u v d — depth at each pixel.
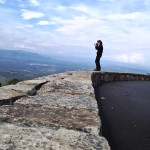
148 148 4.88
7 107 4.43
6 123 3.55
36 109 4.42
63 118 3.94
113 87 13.81
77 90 6.98
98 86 13.72
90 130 3.48
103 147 2.84
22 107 4.51
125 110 7.91
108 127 6.00
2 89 6.48
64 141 2.92
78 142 2.92
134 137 5.43
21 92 6.18
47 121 3.71
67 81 9.11
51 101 5.11
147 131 5.91
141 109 8.27
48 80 9.41
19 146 2.66
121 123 6.41
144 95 11.49
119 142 5.10
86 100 5.48
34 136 3.00
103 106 8.23
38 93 6.83
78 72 14.47
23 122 3.67
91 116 4.15
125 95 11.05
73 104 4.94
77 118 3.99
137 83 17.05
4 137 2.88
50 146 2.74
